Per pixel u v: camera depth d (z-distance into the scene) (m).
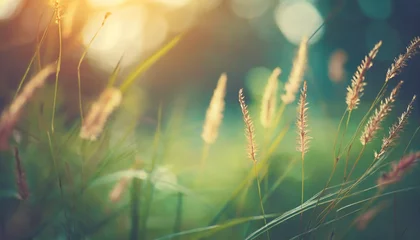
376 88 4.02
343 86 2.49
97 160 0.78
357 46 7.07
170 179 0.94
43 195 0.79
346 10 7.07
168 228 0.94
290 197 1.27
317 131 2.50
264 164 0.76
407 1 6.47
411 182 1.29
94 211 0.86
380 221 1.06
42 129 0.81
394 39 6.69
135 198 0.74
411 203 1.15
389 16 6.72
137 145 0.88
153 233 0.91
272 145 0.72
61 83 1.26
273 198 1.20
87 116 0.65
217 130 0.73
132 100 1.01
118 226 0.85
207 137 0.73
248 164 0.96
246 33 11.06
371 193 1.22
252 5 16.56
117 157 0.77
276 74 0.73
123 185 0.74
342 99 2.77
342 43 7.14
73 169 0.81
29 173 0.82
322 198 0.65
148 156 0.94
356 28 7.10
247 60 10.80
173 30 8.17
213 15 8.71
